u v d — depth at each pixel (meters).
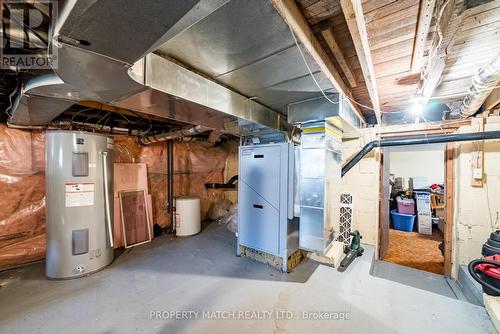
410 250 4.01
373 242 3.35
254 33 1.23
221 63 1.59
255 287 2.20
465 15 1.23
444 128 2.89
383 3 1.17
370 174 3.37
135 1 0.71
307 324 1.70
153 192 3.93
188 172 4.57
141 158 3.76
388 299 2.04
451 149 2.85
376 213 3.34
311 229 2.45
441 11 1.12
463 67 1.92
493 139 2.47
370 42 1.53
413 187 6.15
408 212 5.48
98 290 2.11
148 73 1.41
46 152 2.29
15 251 2.55
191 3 0.74
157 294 2.05
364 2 1.16
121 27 0.84
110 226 2.63
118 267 2.60
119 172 3.37
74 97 1.62
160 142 4.04
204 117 2.24
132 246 3.31
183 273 2.47
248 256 2.92
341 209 3.33
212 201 5.11
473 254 2.64
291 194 2.52
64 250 2.28
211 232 4.04
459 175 2.73
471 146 2.66
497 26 1.34
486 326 1.72
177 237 3.74
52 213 2.27
